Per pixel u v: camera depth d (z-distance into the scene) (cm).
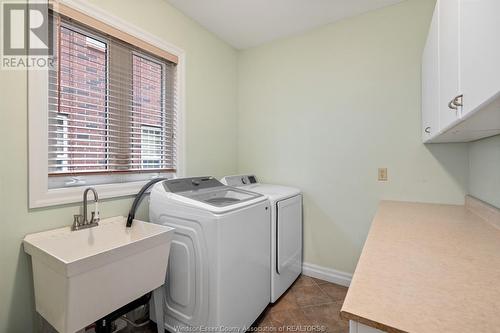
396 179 204
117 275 114
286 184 258
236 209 148
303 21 227
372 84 212
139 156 188
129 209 175
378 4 201
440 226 133
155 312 154
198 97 233
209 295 138
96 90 160
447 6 108
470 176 177
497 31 60
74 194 142
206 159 244
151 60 195
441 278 76
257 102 276
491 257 92
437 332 52
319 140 238
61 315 103
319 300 202
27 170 124
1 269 117
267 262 184
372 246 104
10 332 120
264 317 180
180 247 151
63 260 98
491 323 54
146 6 182
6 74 117
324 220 237
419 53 193
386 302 63
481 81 70
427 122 167
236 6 204
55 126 140
